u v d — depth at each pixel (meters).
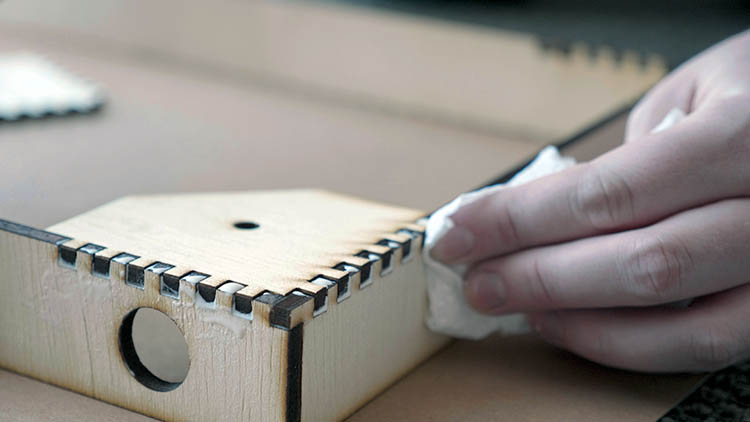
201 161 0.70
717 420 0.45
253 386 0.39
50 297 0.44
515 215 0.47
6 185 0.58
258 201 0.51
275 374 0.38
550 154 0.54
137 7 1.12
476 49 1.01
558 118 1.00
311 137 0.84
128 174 0.64
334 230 0.46
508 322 0.51
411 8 1.10
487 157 0.85
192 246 0.43
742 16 1.20
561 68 0.98
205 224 0.46
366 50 1.06
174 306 0.40
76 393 0.45
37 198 0.55
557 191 0.46
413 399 0.46
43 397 0.44
